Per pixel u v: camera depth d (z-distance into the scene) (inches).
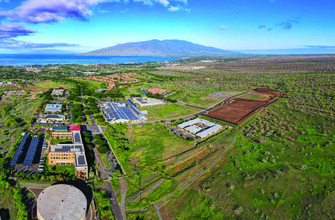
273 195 3563.0
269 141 5369.1
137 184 3838.6
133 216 3154.5
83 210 3036.4
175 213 3253.0
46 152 4815.5
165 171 4237.2
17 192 3454.7
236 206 3344.0
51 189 3400.6
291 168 4232.3
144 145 5226.4
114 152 4881.9
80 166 3961.6
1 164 4160.9
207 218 3161.9
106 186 3767.2
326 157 4574.3
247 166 4357.8
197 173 4195.4
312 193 3577.8
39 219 2994.6
